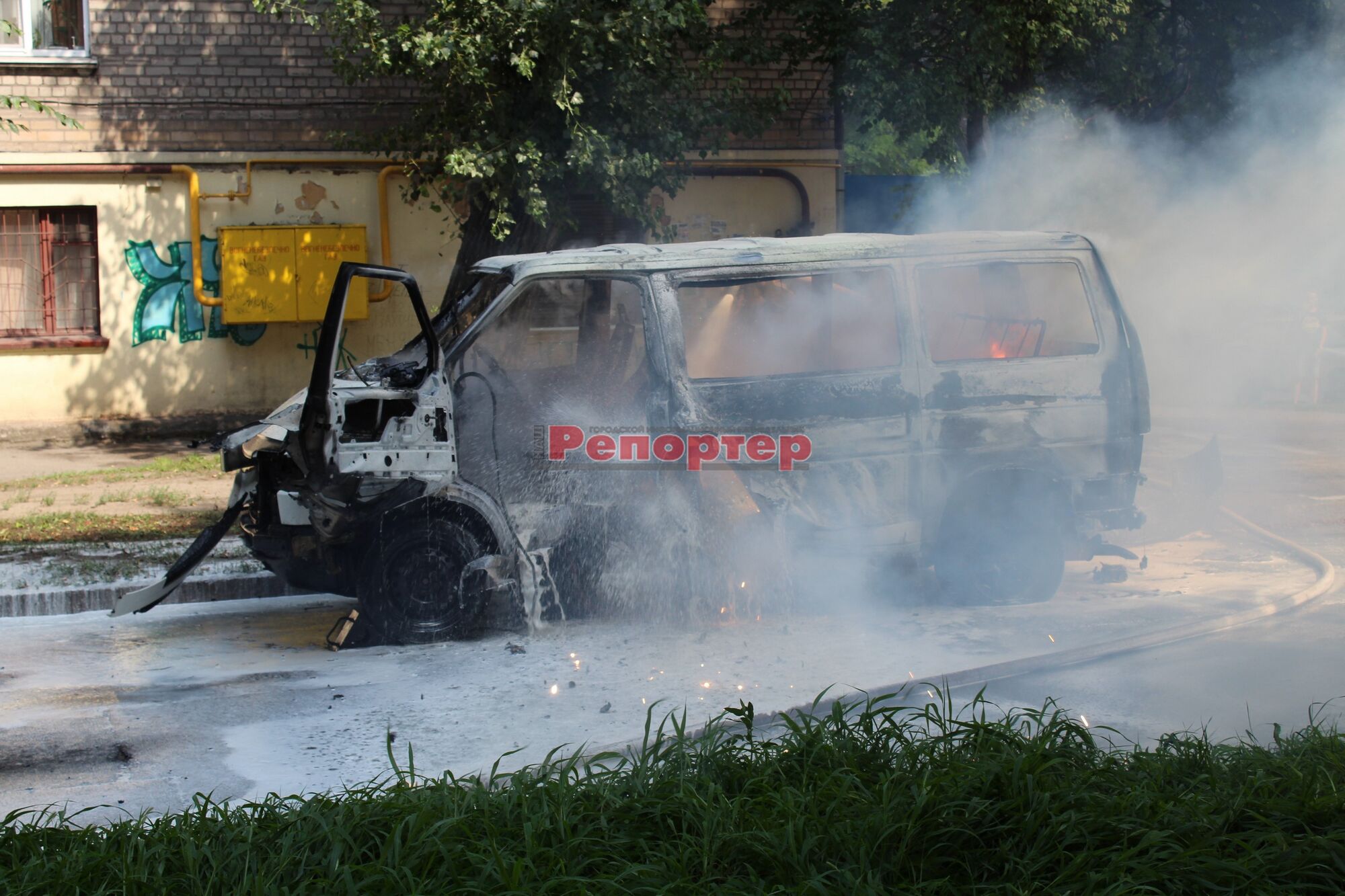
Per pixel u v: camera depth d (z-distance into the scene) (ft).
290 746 18.42
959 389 26.21
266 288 52.03
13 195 50.75
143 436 52.06
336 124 52.85
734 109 47.80
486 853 12.50
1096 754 15.21
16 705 20.67
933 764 14.61
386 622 24.34
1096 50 52.90
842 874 11.98
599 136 42.45
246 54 51.85
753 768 14.83
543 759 16.88
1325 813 13.24
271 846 13.05
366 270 22.95
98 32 50.60
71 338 51.57
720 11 55.57
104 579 28.45
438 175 46.62
